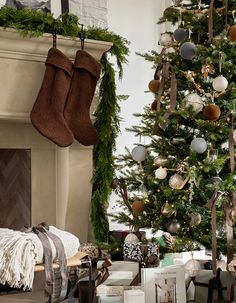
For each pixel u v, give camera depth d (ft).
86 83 10.00
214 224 8.14
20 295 9.47
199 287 8.71
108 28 12.19
